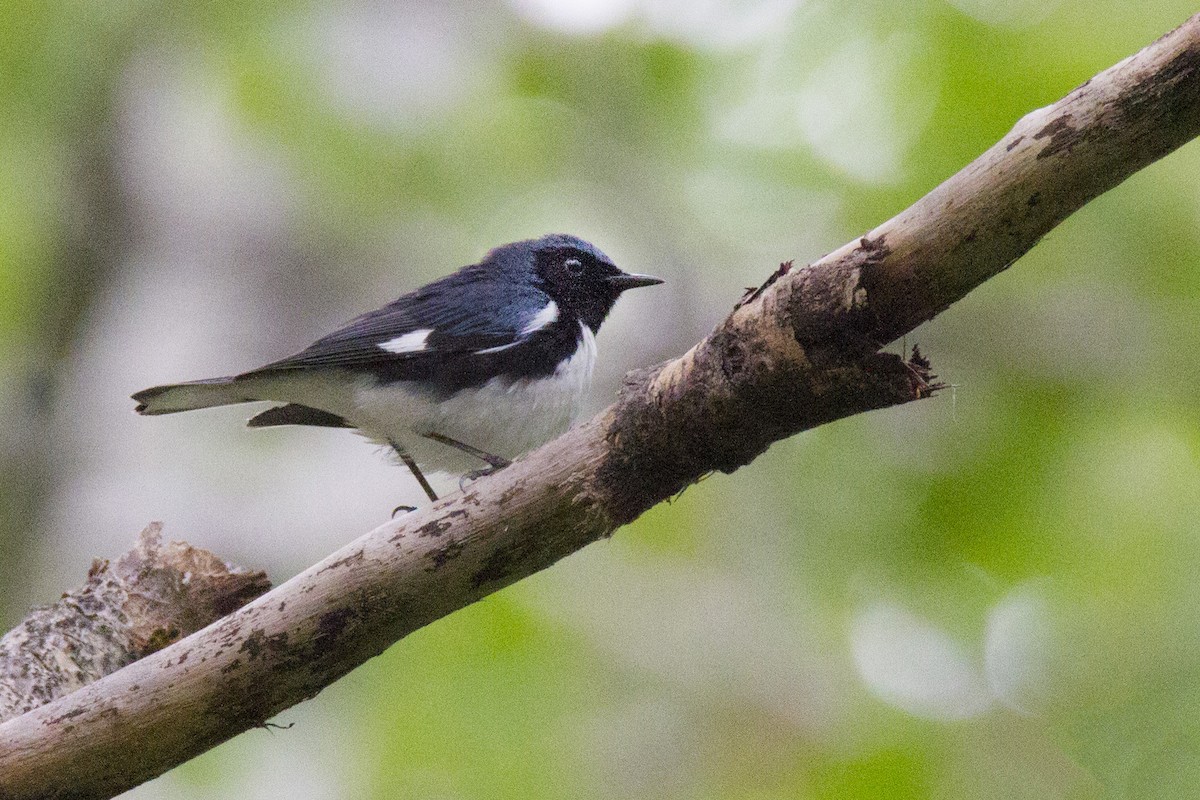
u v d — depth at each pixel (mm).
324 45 11852
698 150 13312
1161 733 11969
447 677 11461
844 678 11797
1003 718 12086
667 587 12031
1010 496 12039
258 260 12047
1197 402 12055
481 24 12734
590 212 12867
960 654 12320
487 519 5707
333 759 11094
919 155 12008
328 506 10609
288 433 11344
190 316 11727
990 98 11648
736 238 12867
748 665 11672
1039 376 12266
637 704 11508
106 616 6441
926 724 11570
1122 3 11586
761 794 11133
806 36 12984
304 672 5715
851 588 12445
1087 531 11992
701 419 5520
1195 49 4508
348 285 12062
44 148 12844
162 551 6652
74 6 12359
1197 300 12234
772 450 12547
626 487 5758
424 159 12156
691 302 12312
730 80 13312
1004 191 4785
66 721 5512
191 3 12203
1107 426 12203
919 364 5215
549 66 13305
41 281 12742
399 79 11898
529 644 11570
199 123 12688
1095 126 4652
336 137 11883
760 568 12312
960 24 12047
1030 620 12438
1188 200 12094
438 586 5746
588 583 11961
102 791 5613
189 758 5723
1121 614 12211
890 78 12531
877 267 5016
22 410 11992
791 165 12945
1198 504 11992
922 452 12234
